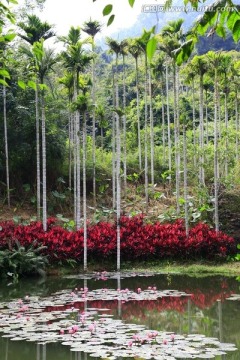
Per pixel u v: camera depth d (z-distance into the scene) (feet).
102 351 21.25
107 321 27.68
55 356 21.35
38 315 29.14
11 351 22.12
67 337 23.84
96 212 64.44
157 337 24.06
